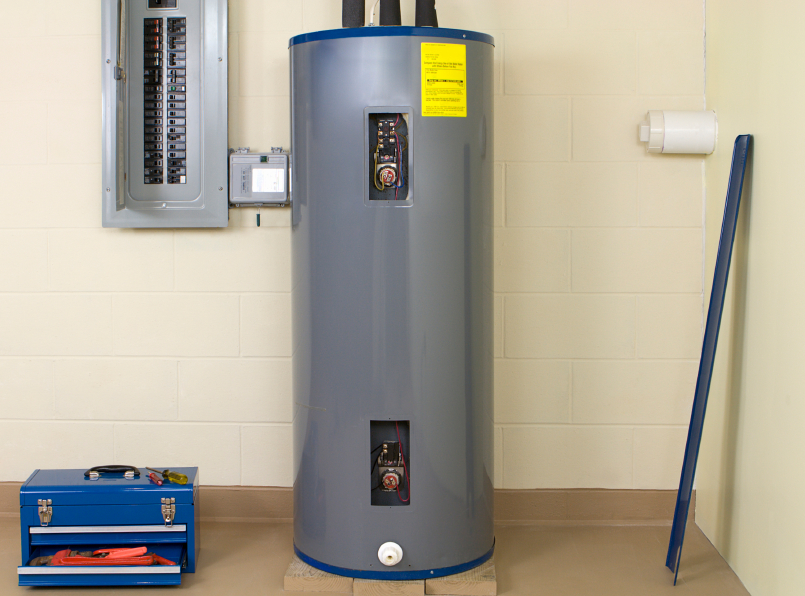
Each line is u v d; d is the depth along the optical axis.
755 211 1.75
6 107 2.17
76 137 2.17
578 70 2.12
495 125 2.13
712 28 2.05
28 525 1.83
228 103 2.13
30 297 2.21
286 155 2.10
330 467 1.79
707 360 1.84
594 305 2.17
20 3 2.15
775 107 1.64
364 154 1.71
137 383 2.22
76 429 2.23
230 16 2.14
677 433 2.19
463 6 2.11
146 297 2.20
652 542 2.07
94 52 2.16
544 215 2.15
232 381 2.21
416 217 1.71
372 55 1.69
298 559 1.90
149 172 2.12
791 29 1.56
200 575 1.88
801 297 1.51
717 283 1.83
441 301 1.74
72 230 2.19
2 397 2.23
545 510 2.21
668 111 2.04
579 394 2.19
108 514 1.86
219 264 2.18
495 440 2.20
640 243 2.15
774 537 1.63
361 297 1.73
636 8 2.10
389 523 1.76
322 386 1.78
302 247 1.80
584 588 1.81
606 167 2.13
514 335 2.18
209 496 2.24
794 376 1.54
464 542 1.81
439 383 1.75
